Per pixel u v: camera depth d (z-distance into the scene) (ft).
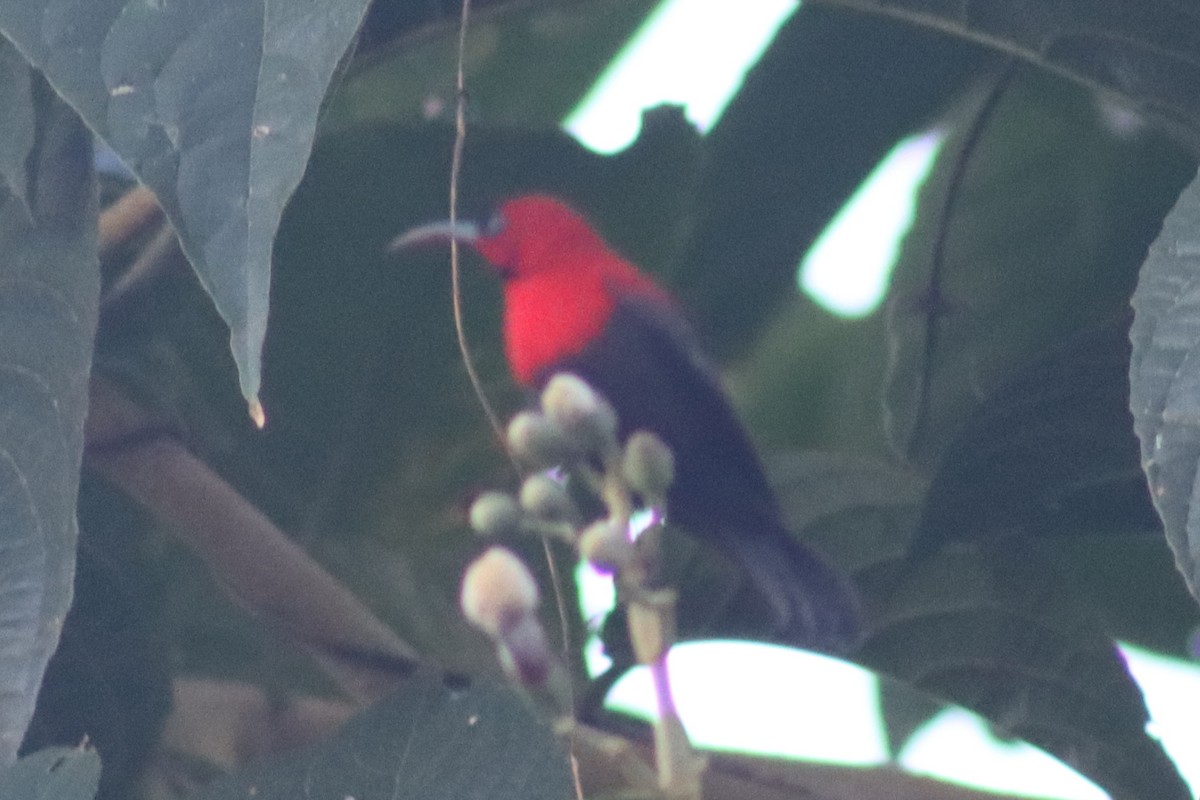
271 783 18.61
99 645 26.84
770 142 30.50
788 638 26.78
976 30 25.00
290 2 12.80
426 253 28.60
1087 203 31.01
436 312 28.86
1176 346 15.83
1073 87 30.42
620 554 13.08
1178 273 16.19
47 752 17.76
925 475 29.76
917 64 29.76
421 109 33.37
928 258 31.12
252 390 11.78
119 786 26.16
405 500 29.37
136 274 27.04
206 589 29.09
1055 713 24.86
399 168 28.45
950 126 31.07
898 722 31.01
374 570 29.22
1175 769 24.30
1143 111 24.89
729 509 28.84
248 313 11.93
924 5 25.18
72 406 18.49
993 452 24.75
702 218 31.27
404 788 18.33
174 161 12.36
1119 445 24.68
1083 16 24.16
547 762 18.19
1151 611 30.76
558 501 13.32
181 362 28.40
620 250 31.27
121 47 12.80
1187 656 30.68
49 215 19.12
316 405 29.14
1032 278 31.01
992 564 25.29
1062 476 24.89
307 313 28.84
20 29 12.85
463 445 29.32
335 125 32.99
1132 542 30.50
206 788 18.81
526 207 35.40
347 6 12.66
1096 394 24.50
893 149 30.71
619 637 23.65
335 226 28.50
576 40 33.09
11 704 17.66
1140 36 24.03
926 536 25.30
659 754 13.52
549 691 13.07
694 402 32.78
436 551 29.37
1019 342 30.94
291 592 24.91
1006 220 31.12
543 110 33.76
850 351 33.73
